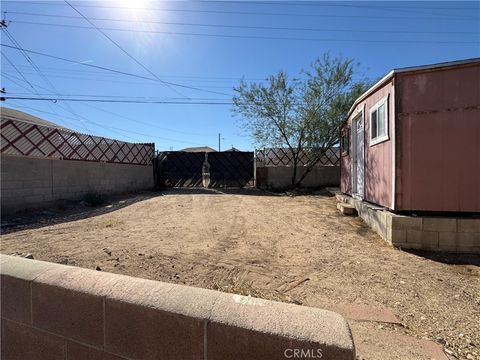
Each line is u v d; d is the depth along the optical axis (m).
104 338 1.61
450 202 5.38
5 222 7.20
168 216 8.24
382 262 4.60
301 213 8.59
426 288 3.68
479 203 5.26
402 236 5.33
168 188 15.94
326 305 3.22
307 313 1.38
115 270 3.99
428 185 5.45
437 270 4.32
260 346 1.29
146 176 15.34
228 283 3.73
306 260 4.67
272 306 1.43
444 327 2.82
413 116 5.49
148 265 4.21
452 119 5.32
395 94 5.57
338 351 1.20
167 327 1.45
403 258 4.80
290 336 1.25
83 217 8.06
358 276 4.04
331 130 13.70
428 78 5.40
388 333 2.68
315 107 13.75
